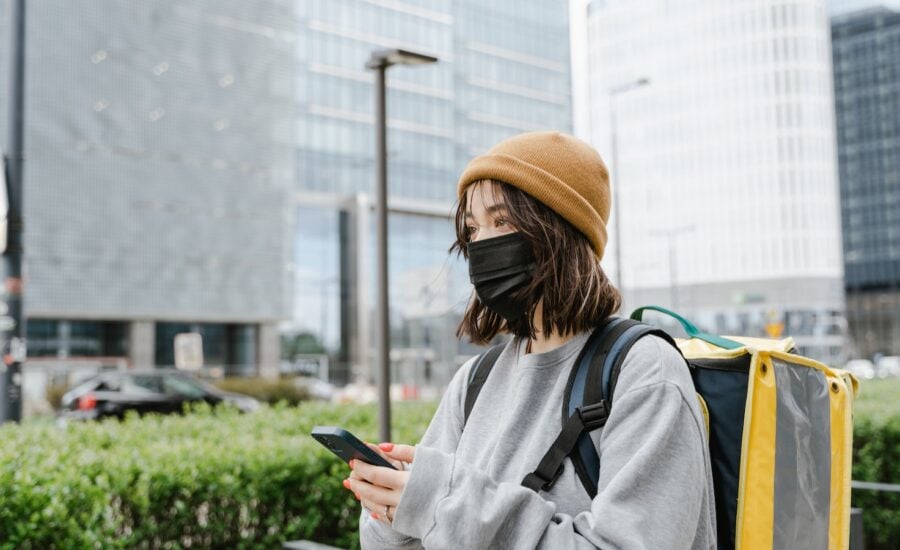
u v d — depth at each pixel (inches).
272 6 1690.5
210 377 1376.7
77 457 165.2
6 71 1302.9
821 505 51.6
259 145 1644.9
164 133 1518.2
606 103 1144.8
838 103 3688.5
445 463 42.6
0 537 124.4
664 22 3257.9
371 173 1883.6
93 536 132.0
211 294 1556.3
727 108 3149.6
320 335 1769.2
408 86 1961.1
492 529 39.9
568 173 49.5
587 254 49.1
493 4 2148.1
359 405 343.6
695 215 3154.5
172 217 1518.2
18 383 456.4
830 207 3073.3
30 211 1353.3
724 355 49.9
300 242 1779.0
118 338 1480.1
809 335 2974.9
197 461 165.3
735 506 48.1
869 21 3627.0
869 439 224.1
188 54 1560.0
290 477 170.4
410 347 1823.3
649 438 41.9
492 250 49.6
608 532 39.4
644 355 45.1
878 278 3499.0
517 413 48.7
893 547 214.2
